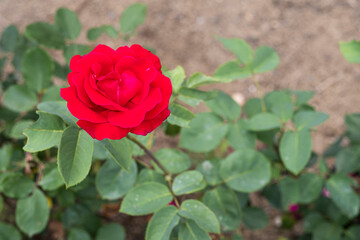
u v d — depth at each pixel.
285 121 0.68
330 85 1.05
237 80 1.07
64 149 0.51
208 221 0.57
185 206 0.58
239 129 0.69
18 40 0.79
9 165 0.69
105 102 0.49
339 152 0.79
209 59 1.11
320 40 1.12
